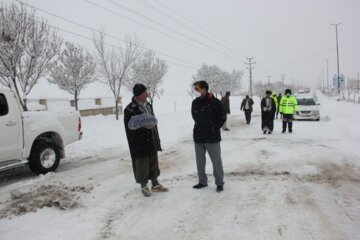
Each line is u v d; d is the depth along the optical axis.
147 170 5.76
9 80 13.60
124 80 26.23
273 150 9.82
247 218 4.73
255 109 34.19
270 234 4.21
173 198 5.64
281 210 5.00
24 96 14.01
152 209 5.18
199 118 5.89
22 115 7.55
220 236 4.21
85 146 11.67
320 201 5.36
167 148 10.82
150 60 28.64
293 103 13.86
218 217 4.80
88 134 14.34
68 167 8.61
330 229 4.32
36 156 7.69
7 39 12.97
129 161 9.05
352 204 5.21
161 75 29.77
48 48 14.82
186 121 19.50
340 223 4.50
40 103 23.69
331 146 10.42
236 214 4.88
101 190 6.26
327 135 12.91
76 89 23.19
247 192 5.87
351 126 15.02
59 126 8.41
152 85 29.20
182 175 7.21
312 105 19.77
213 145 5.85
